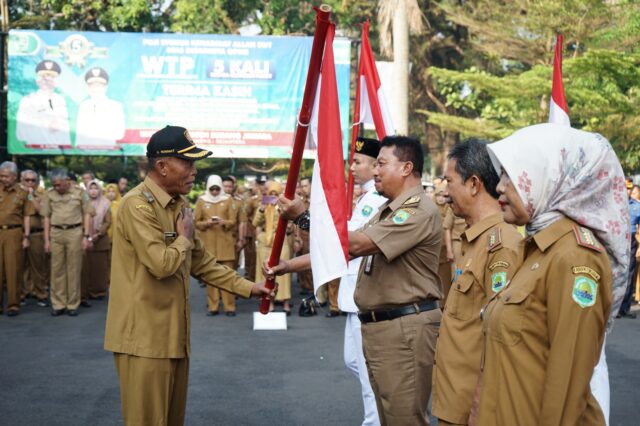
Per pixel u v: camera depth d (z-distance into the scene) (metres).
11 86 14.54
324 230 3.34
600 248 2.28
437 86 27.55
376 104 5.60
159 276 3.55
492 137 21.52
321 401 5.79
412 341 3.58
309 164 26.55
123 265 3.67
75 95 14.64
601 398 3.55
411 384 3.58
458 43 27.55
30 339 8.29
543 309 2.33
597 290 2.23
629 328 9.30
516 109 21.45
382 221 3.60
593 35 20.73
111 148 14.77
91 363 7.08
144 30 25.56
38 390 6.08
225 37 14.70
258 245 10.43
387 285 3.62
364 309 3.72
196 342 8.17
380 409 3.76
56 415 5.38
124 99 14.70
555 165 2.36
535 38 22.17
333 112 3.36
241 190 15.59
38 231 10.96
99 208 11.71
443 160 28.23
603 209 2.37
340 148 3.37
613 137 18.98
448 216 10.59
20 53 14.52
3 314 10.12
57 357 7.34
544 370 2.32
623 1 20.59
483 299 3.01
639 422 5.28
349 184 5.45
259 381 6.41
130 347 3.58
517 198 2.38
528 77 20.53
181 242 3.70
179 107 14.78
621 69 18.70
